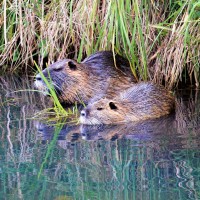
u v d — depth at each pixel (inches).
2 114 983.0
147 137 847.1
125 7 1117.1
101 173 704.4
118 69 1114.1
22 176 699.4
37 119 952.3
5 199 631.8
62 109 986.1
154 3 1144.8
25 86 1163.3
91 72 1097.4
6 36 1282.0
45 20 1208.8
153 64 1160.2
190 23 1079.0
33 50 1275.8
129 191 645.3
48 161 750.5
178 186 657.6
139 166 725.3
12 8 1253.1
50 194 643.5
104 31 1111.0
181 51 1101.1
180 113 976.9
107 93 1085.1
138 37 1124.5
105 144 818.2
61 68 1082.1
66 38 1192.2
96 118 935.7
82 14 1107.9
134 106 962.1
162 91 1003.3
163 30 1133.7
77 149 797.2
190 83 1147.9
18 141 836.6
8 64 1309.1
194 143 807.7
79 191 644.7
